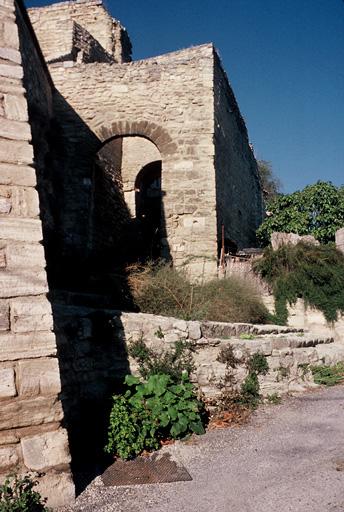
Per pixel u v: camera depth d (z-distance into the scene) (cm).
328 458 454
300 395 701
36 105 1061
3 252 405
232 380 651
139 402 529
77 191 1218
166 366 612
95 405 545
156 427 515
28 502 357
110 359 592
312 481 404
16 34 462
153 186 1886
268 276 1111
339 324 1053
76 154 1245
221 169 1324
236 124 1598
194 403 557
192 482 427
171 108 1253
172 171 1222
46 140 1152
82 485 421
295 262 1097
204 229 1185
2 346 386
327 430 540
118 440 489
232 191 1485
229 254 1277
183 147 1230
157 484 424
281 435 533
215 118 1266
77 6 1750
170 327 634
